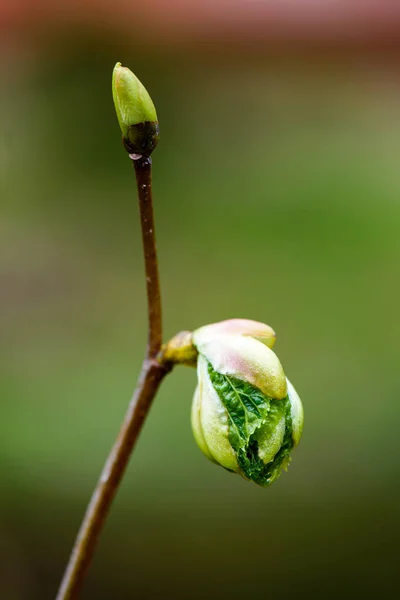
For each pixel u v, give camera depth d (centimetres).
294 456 38
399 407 40
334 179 76
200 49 89
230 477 37
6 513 36
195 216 73
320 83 89
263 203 74
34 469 38
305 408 42
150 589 34
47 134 82
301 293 58
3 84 84
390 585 33
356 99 87
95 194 76
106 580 34
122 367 49
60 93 84
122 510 36
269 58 89
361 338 51
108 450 39
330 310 56
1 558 34
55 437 40
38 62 85
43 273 63
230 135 87
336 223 68
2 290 60
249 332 20
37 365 48
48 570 34
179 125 87
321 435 39
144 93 19
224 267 63
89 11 85
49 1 83
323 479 37
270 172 79
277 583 33
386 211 69
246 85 89
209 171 81
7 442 39
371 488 36
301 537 34
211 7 88
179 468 38
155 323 20
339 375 46
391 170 77
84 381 46
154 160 83
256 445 19
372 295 57
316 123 87
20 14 83
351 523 35
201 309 58
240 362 19
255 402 19
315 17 87
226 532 35
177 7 87
